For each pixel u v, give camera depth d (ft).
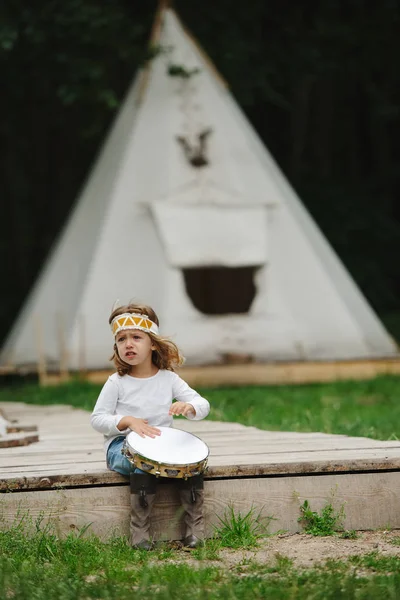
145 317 21.40
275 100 86.79
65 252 67.67
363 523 21.74
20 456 24.98
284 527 21.52
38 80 82.64
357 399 49.83
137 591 16.05
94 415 21.27
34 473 21.20
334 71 90.58
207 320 62.85
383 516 21.79
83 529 20.49
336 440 26.76
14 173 107.14
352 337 65.00
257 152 68.49
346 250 103.91
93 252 63.52
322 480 21.70
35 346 65.57
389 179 112.47
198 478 20.66
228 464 21.40
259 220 65.26
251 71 81.66
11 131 97.30
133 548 20.31
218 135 67.00
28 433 31.48
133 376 21.63
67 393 55.11
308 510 21.47
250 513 20.98
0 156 105.91
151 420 21.47
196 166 66.08
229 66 80.33
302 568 17.90
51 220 103.09
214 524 21.31
